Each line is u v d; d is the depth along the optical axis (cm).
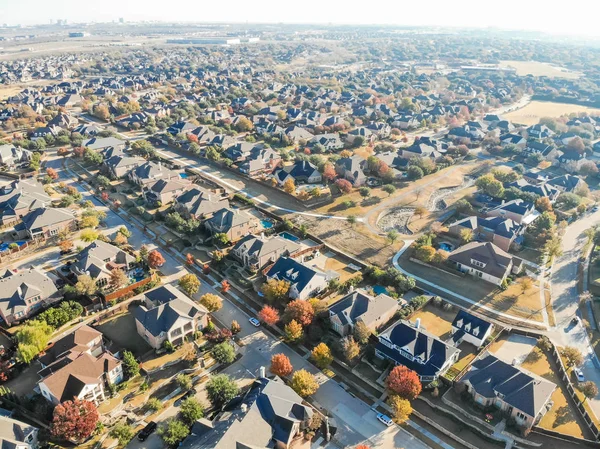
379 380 9125
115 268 12088
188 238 14138
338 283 11800
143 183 17725
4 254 12862
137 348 9850
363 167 19875
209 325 10450
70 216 14450
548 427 8088
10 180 18425
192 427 7744
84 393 8175
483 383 8512
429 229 15275
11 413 8238
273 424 7612
